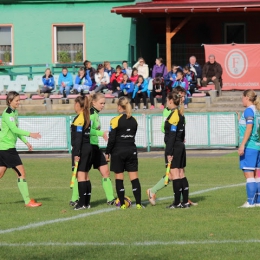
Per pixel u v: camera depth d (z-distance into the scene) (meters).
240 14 64.69
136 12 61.41
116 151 23.23
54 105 59.69
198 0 65.25
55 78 64.56
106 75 59.94
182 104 23.47
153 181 31.88
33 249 17.50
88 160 23.75
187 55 65.50
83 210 23.58
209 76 59.41
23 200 26.64
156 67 59.16
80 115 23.53
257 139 23.03
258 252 16.70
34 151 49.31
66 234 19.28
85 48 68.06
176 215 21.98
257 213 22.12
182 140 23.64
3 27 69.19
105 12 67.50
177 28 62.78
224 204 24.36
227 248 17.16
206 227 19.83
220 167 37.28
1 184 32.41
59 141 48.75
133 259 16.23
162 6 61.44
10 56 69.12
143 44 69.69
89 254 16.81
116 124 23.02
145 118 47.97
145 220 21.17
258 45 59.31
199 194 27.08
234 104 57.25
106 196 25.48
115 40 67.69
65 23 68.06
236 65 59.69
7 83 64.31
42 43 68.56
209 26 70.75
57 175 35.16
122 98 23.09
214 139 47.66
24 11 68.56
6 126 24.66
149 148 48.12
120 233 19.23
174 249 17.14
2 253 17.11
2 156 24.70
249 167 23.09
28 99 60.97
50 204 25.36
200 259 16.11
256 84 59.53
